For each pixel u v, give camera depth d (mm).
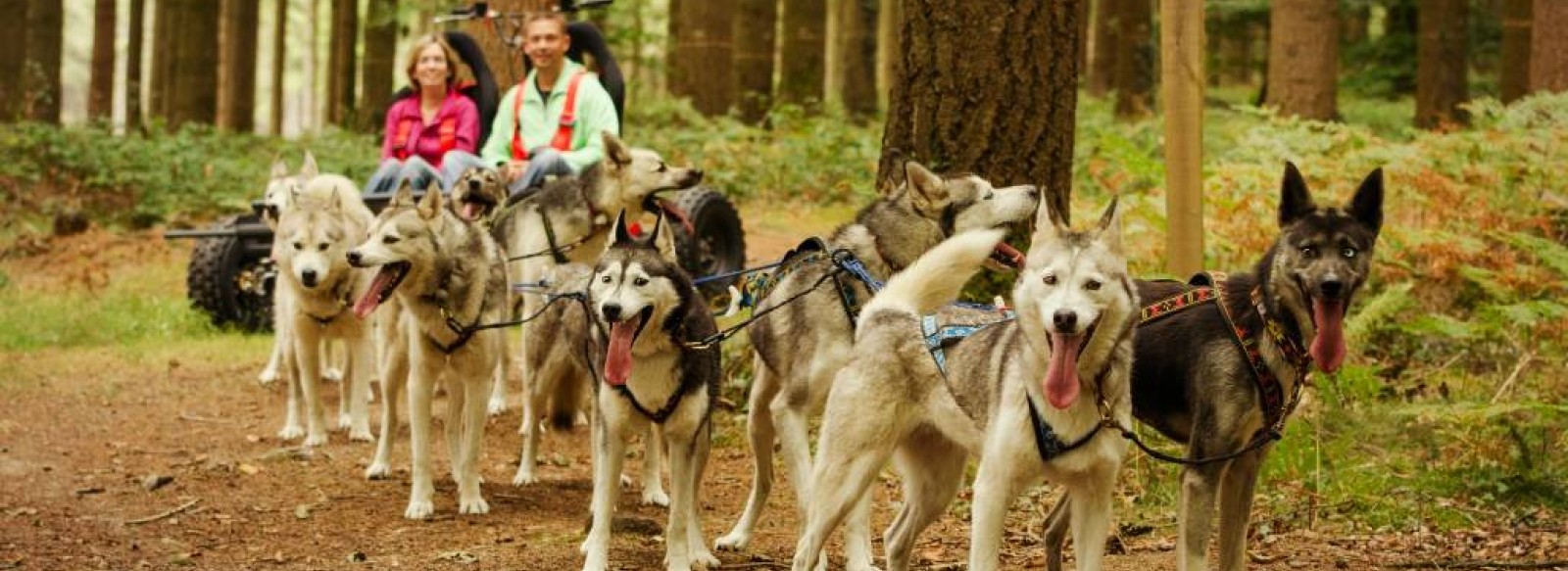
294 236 8414
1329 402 7348
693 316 6008
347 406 9398
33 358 11586
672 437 6082
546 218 9133
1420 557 6066
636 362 5902
